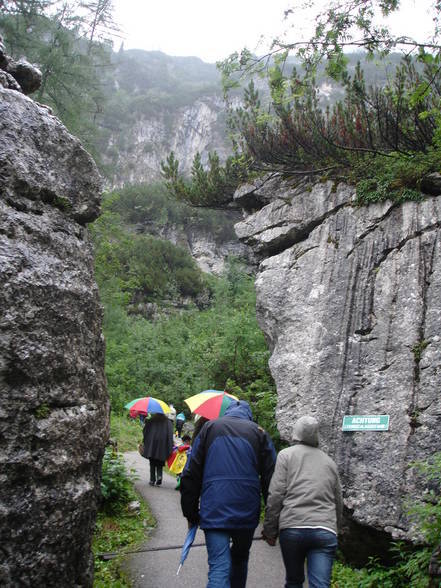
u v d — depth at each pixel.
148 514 6.55
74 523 3.29
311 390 6.92
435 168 7.15
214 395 5.06
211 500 3.32
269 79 5.76
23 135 3.62
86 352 3.72
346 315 7.14
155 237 51.12
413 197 7.20
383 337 6.71
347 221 7.77
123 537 5.57
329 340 7.12
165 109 97.06
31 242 3.44
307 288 7.74
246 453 3.45
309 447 3.76
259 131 8.87
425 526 4.43
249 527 3.34
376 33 5.01
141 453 8.33
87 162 4.09
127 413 15.86
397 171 7.41
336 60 5.30
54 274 3.52
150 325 23.38
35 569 3.00
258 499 3.44
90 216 4.08
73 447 3.39
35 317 3.28
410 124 7.39
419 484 5.61
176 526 6.18
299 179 8.88
